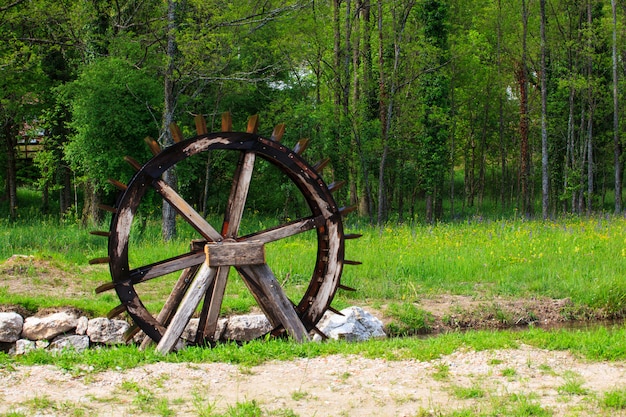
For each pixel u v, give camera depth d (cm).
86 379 725
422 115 3058
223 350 846
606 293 1330
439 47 3008
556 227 2142
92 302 1159
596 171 3622
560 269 1522
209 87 2906
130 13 2561
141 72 2261
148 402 658
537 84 3744
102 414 622
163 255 1652
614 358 802
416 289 1392
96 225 2333
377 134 3017
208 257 927
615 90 3000
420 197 4416
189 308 909
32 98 2766
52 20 2331
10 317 1011
